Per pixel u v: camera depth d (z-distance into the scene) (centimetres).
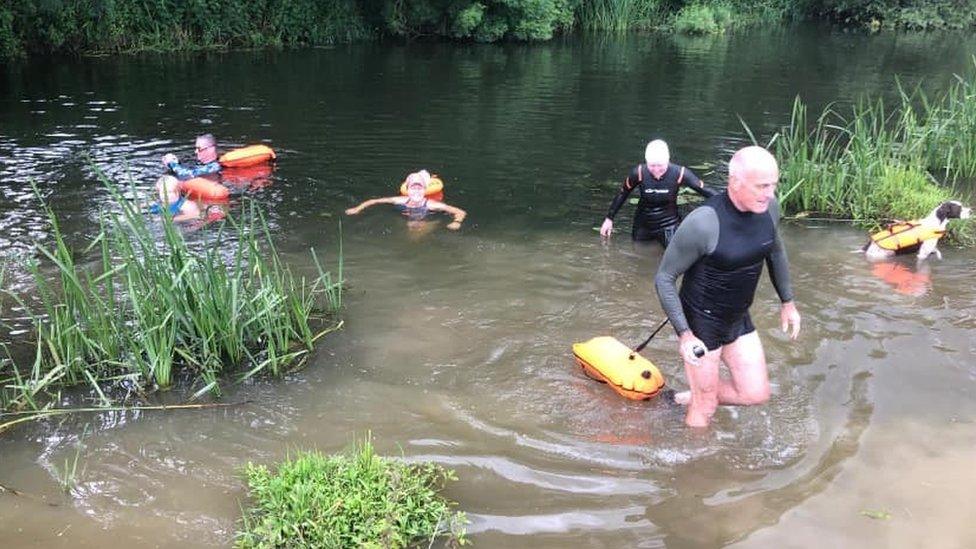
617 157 923
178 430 387
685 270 363
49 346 431
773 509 326
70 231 631
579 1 2255
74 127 992
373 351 468
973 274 584
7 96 1180
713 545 305
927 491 336
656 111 1182
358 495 316
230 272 562
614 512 327
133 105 1138
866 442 372
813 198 747
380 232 664
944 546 302
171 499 333
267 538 303
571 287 561
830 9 2811
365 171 842
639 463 361
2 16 1491
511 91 1334
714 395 384
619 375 415
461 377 439
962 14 2678
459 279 573
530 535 312
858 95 1341
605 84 1427
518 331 494
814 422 391
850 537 308
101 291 523
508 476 351
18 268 556
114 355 438
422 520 315
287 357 448
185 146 918
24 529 312
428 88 1346
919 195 738
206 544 306
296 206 721
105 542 305
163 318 437
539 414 402
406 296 544
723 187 797
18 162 823
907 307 523
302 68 1532
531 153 933
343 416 400
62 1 1559
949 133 891
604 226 658
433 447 373
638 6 2403
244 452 368
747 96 1321
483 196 772
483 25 2030
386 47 1903
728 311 366
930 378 432
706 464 360
